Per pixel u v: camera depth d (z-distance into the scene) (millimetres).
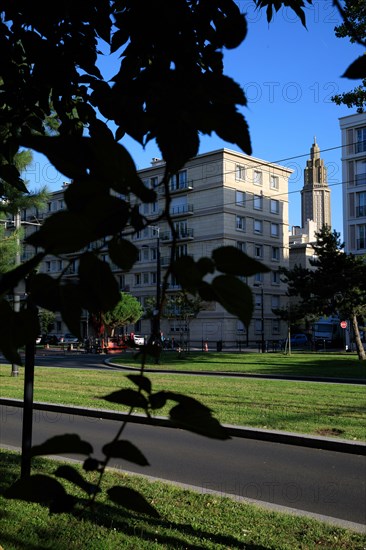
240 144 917
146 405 951
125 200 867
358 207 51656
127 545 4234
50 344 54000
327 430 9500
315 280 32469
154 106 961
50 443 921
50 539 4270
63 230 828
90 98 2219
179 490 5895
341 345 58125
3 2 2162
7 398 13719
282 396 13297
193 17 1789
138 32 1623
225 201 52094
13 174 2061
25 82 2453
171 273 871
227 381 17234
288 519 5047
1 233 7207
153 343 1007
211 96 907
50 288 897
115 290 885
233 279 833
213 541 4430
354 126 52188
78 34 2330
